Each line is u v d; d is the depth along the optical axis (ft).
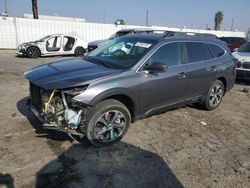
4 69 36.24
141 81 14.87
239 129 17.98
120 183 11.39
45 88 12.87
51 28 72.28
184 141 15.57
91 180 11.45
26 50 51.65
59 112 13.17
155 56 15.85
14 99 21.66
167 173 12.30
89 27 77.77
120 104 14.23
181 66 17.42
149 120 18.31
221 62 20.85
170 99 17.17
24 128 15.89
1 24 65.41
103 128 13.94
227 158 13.98
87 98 12.75
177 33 18.31
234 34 108.78
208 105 20.81
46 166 12.21
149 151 14.14
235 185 11.73
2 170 11.74
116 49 17.16
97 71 14.20
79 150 13.75
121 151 13.96
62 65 15.55
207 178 12.11
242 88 30.99
